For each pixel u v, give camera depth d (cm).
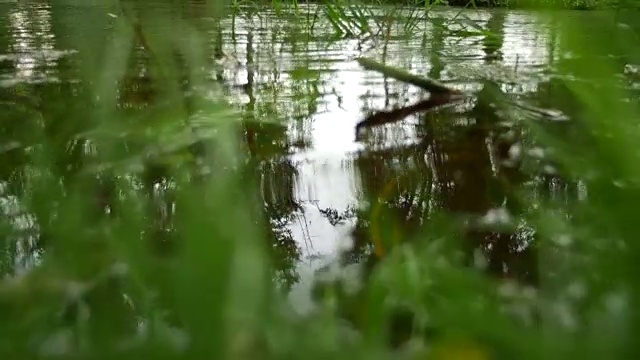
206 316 16
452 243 36
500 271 32
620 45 24
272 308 19
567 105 75
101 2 186
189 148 52
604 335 18
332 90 90
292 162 56
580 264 30
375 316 21
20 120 63
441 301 21
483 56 120
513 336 18
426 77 94
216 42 129
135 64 90
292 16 186
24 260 31
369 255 36
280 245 37
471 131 68
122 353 19
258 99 82
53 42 120
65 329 22
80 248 29
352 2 163
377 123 73
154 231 32
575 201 39
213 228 17
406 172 54
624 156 27
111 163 49
